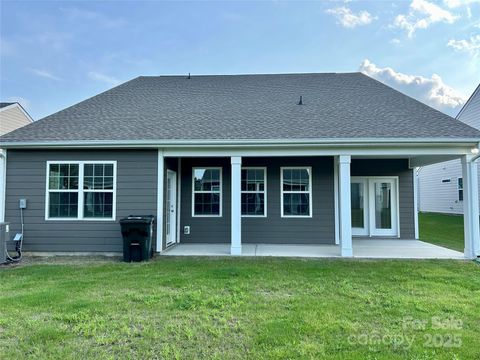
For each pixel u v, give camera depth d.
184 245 9.73
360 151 8.00
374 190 11.50
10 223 8.33
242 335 3.41
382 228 11.44
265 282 5.44
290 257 7.77
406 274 6.01
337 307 4.21
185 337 3.38
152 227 8.12
